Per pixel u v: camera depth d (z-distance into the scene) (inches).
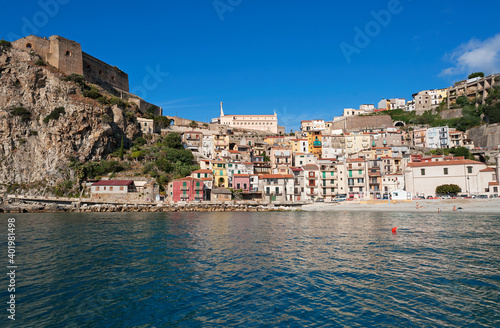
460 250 1487.5
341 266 1229.7
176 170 4982.8
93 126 5231.3
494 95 6865.2
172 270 1195.3
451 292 946.7
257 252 1485.0
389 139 6614.2
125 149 5728.3
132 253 1480.1
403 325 746.2
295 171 4963.1
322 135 6579.7
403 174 4845.0
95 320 786.2
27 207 4146.2
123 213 3949.3
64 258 1382.9
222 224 2608.3
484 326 738.8
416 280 1057.5
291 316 797.9
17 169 4845.0
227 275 1130.7
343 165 4933.6
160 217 3319.4
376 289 977.5
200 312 827.4
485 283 1020.5
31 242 1766.7
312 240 1786.4
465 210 3516.2
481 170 4286.4
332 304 868.6
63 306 868.6
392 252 1456.7
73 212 4133.9
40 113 5290.4
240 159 5935.0
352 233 2030.0
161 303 887.1
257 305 868.0
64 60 6220.5
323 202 4365.2
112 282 1062.4
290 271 1170.0
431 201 3951.8
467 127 6904.5
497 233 1964.8
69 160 4879.4
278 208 4224.9
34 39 5989.2
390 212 3612.2
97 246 1649.9
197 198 4517.7
